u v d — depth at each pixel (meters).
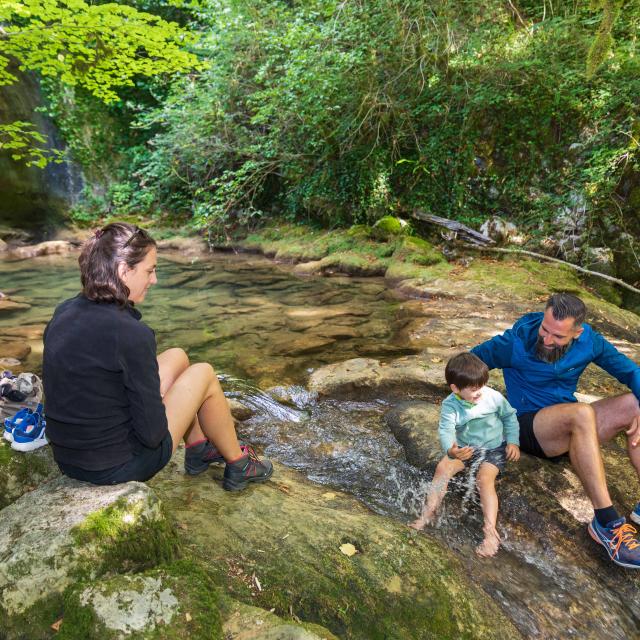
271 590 1.86
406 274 7.68
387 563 2.00
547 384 2.66
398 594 1.88
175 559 1.85
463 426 2.60
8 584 1.56
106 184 13.16
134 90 13.57
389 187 9.70
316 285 7.64
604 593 2.10
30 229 11.66
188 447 2.50
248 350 4.73
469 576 2.12
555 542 2.34
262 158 11.12
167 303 6.54
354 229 9.59
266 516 2.22
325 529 2.15
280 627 1.57
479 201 9.18
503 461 2.56
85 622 1.49
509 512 2.51
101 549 1.66
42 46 6.46
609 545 2.20
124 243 1.74
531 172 8.85
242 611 1.67
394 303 6.52
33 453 2.35
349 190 10.25
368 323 5.59
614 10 4.82
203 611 1.58
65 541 1.64
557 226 8.41
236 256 10.46
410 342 4.93
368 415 3.55
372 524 2.23
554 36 8.62
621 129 8.12
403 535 2.19
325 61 9.07
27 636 1.52
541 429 2.57
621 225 8.07
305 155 10.66
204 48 10.89
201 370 2.18
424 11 8.90
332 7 9.17
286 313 6.03
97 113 13.17
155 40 6.28
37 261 9.84
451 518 2.48
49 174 12.14
